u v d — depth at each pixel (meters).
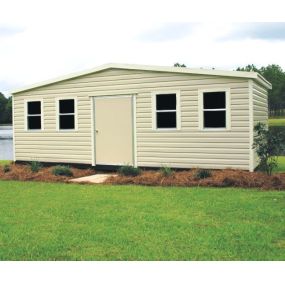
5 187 11.22
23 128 16.58
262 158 11.55
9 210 8.23
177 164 13.19
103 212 7.88
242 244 5.80
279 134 11.38
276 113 56.31
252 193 9.56
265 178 10.77
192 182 10.94
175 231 6.49
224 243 5.85
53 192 10.28
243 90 12.02
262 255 5.36
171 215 7.53
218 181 10.76
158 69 13.28
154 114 13.50
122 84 14.07
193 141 12.88
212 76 12.46
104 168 14.58
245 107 12.01
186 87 12.92
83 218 7.44
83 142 15.01
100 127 14.59
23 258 5.40
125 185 11.24
